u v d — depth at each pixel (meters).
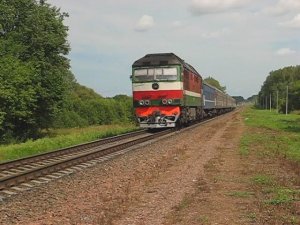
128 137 30.95
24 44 43.91
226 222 8.98
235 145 24.34
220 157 19.25
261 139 28.12
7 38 43.06
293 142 26.33
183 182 13.44
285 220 8.97
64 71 45.66
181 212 9.82
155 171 15.77
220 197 11.37
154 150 22.41
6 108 39.22
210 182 13.44
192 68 43.00
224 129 37.88
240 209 10.09
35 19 43.22
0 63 39.25
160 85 33.59
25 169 17.05
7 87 38.38
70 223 9.12
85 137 34.62
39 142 30.86
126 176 15.06
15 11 43.62
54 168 16.23
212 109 68.62
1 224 9.19
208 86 60.06
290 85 137.38
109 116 78.94
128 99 95.06
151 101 33.81
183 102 34.53
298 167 15.88
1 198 11.66
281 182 13.17
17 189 12.88
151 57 35.00
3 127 40.34
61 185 13.55
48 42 43.16
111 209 10.16
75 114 67.25
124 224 8.91
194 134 31.89
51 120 47.75
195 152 21.30
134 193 12.02
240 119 60.41
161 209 10.15
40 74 42.94
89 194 12.15
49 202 11.29
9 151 24.89
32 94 40.62
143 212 9.90
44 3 46.41
